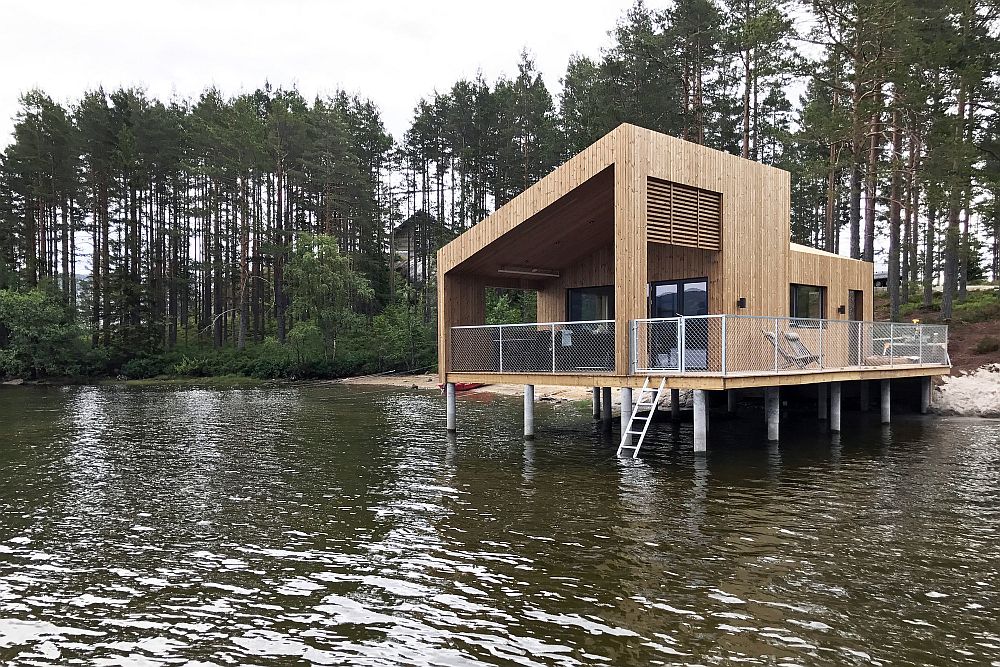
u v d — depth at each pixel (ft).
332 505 32.55
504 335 51.16
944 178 79.20
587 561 23.76
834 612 19.17
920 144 95.35
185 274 160.66
